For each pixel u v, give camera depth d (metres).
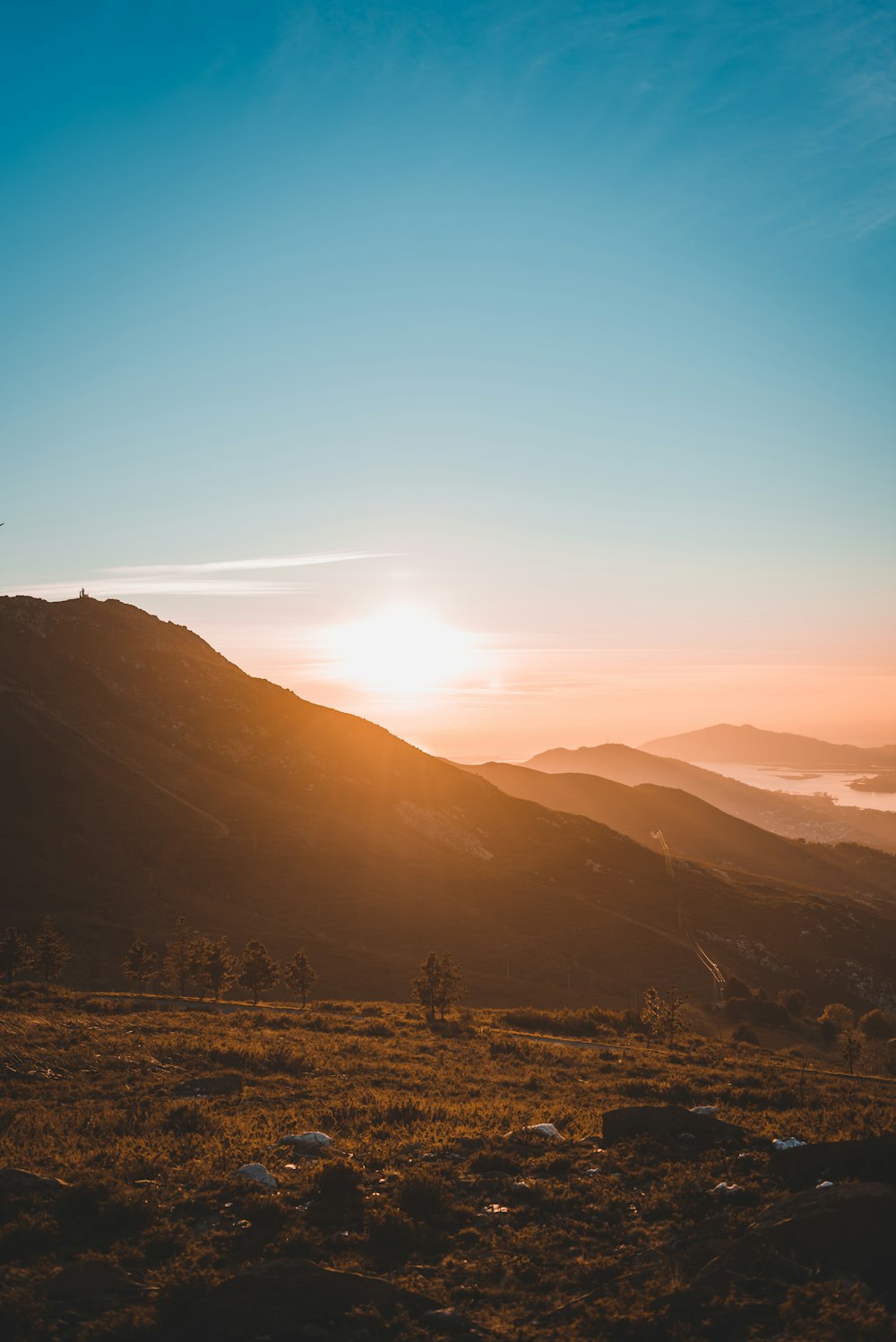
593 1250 15.56
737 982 145.62
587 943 170.88
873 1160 17.62
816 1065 60.12
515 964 156.75
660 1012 69.31
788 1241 13.70
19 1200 16.53
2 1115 24.83
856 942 194.88
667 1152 21.22
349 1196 17.59
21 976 97.12
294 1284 13.16
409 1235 15.63
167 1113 25.78
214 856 184.12
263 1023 54.38
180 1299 12.76
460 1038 54.75
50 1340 11.93
